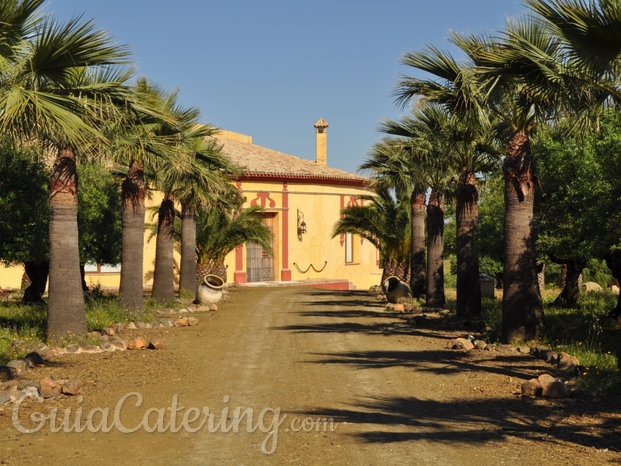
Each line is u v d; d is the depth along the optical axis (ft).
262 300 95.09
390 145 82.94
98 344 45.73
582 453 22.74
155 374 36.63
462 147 64.23
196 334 55.52
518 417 27.58
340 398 31.32
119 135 53.42
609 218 54.49
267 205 139.54
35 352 39.73
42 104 38.27
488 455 22.58
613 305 77.82
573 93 39.96
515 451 22.99
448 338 53.31
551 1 34.30
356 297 101.30
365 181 146.41
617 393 31.50
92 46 40.32
